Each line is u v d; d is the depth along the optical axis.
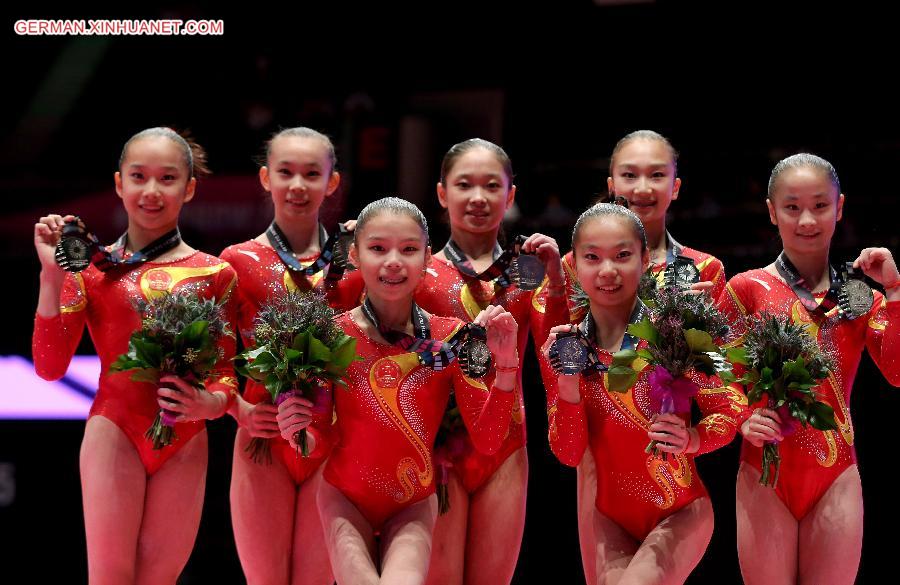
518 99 27.44
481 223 10.84
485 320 9.05
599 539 9.45
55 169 26.06
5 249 21.77
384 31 27.28
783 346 9.38
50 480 17.59
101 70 26.27
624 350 8.95
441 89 27.73
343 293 10.84
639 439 9.27
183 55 26.41
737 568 15.95
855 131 25.86
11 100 26.16
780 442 9.92
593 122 27.27
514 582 16.53
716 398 9.20
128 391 9.89
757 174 20.03
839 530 9.70
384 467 9.09
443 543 9.95
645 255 9.52
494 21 27.50
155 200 10.35
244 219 21.19
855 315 10.09
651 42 26.97
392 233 9.18
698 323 8.91
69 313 10.07
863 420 14.77
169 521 9.91
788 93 26.27
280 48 26.91
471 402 9.29
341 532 8.88
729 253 16.88
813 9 26.06
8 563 17.50
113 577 9.66
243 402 10.16
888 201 18.22
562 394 9.11
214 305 9.72
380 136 25.00
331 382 9.16
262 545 10.35
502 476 10.22
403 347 9.27
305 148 11.15
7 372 18.06
